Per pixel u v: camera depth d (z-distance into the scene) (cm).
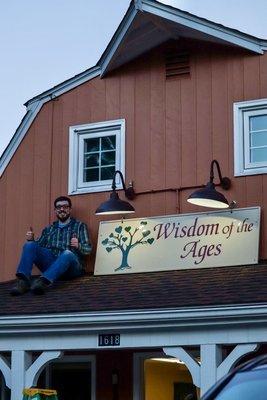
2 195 1598
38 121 1595
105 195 1513
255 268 1336
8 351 1309
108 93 1545
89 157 1546
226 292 1215
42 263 1465
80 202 1528
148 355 1420
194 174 1457
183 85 1493
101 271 1455
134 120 1518
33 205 1570
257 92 1438
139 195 1487
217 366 1173
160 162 1484
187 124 1478
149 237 1445
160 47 1519
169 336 1204
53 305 1299
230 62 1466
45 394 1249
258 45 1441
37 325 1271
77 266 1443
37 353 1404
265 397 556
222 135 1450
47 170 1570
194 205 1440
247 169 1422
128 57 1523
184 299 1214
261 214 1391
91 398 1448
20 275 1422
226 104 1457
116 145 1526
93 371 1455
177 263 1406
